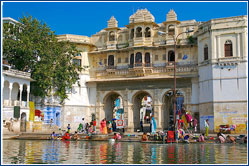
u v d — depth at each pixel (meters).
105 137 31.48
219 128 39.06
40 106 43.91
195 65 43.88
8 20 45.56
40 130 39.66
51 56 41.75
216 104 39.72
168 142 27.20
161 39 46.44
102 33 50.47
